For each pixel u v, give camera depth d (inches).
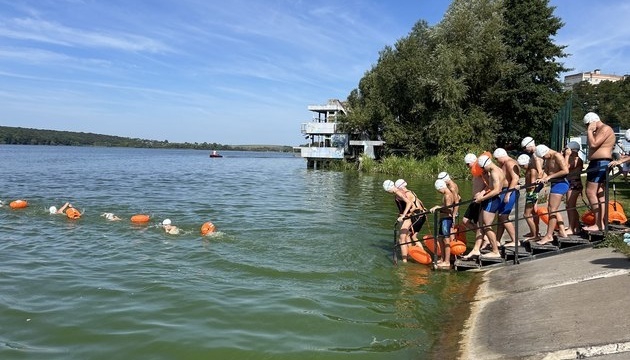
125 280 338.0
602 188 376.5
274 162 3476.9
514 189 348.5
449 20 1798.7
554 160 363.3
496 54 1659.7
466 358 201.0
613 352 168.6
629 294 215.0
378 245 474.9
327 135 2289.6
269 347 227.9
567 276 270.7
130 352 220.7
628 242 301.4
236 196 948.6
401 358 215.5
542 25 1761.8
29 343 228.2
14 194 906.1
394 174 1702.8
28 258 402.3
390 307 288.8
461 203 363.9
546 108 1715.1
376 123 2073.1
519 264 342.0
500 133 1761.8
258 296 306.0
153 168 2102.6
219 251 436.5
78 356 215.0
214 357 216.7
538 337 198.5
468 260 378.9
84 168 1915.6
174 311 275.9
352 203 845.2
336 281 345.7
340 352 222.4
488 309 259.1
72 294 304.8
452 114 1672.0
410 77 1795.0
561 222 356.5
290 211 727.1
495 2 1782.7
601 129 341.1
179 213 684.7
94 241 477.7
